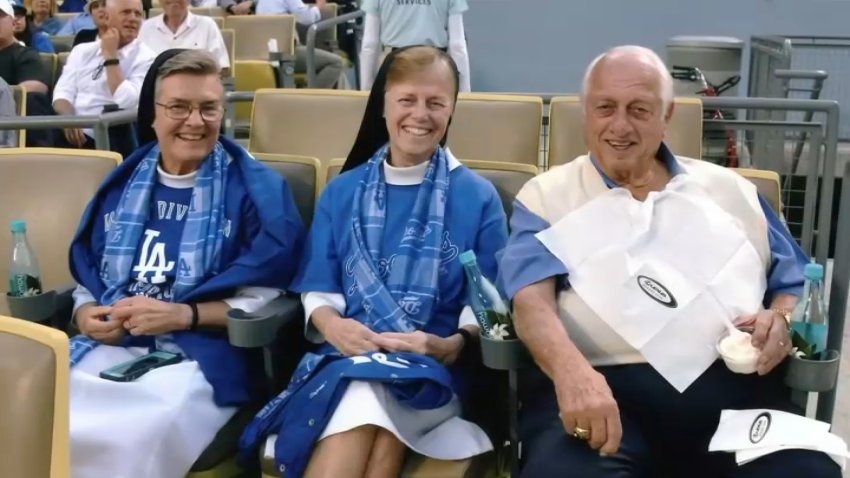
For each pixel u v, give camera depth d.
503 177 2.31
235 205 2.24
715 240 1.94
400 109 2.10
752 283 1.94
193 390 2.02
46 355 1.25
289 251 2.19
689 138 3.12
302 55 6.31
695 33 6.67
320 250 2.15
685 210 1.97
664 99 1.95
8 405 1.26
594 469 1.71
